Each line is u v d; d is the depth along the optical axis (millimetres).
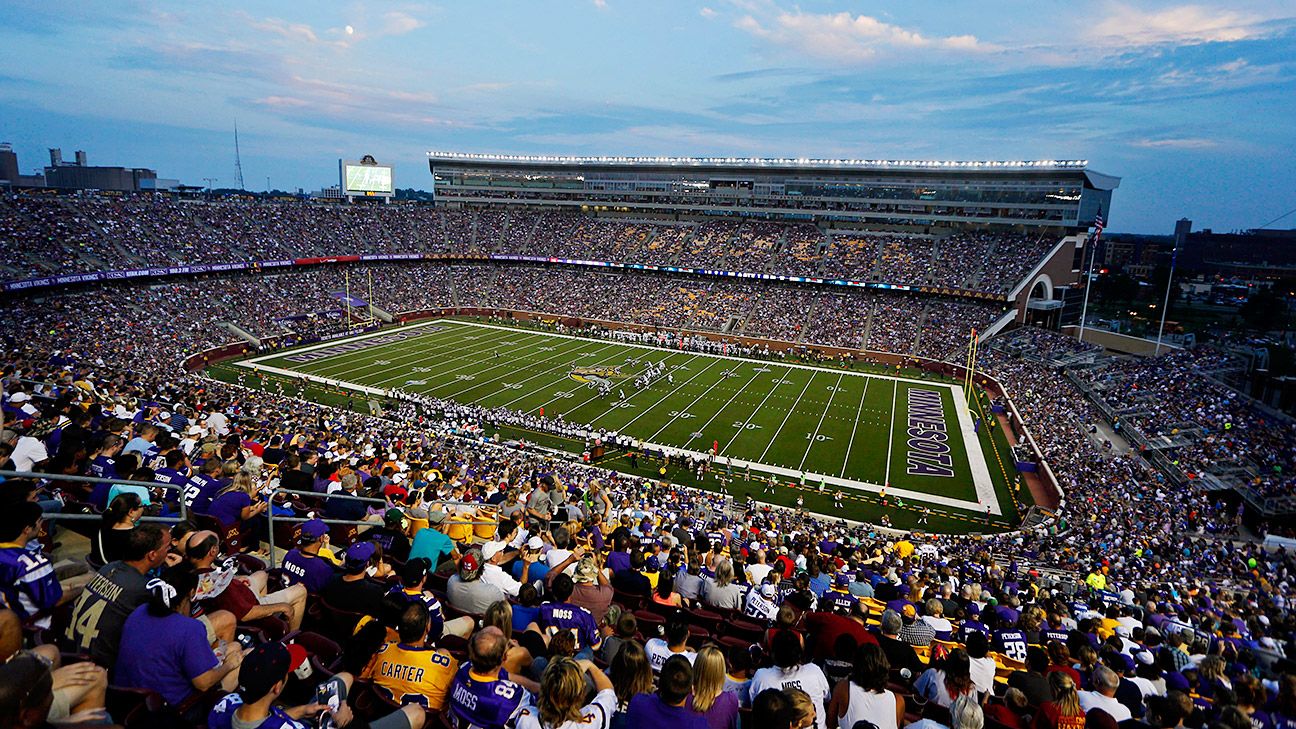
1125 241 176125
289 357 65188
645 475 40719
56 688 4543
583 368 64312
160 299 69625
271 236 89125
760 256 94188
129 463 9641
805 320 80125
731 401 56156
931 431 50312
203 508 10344
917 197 95125
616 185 112562
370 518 12859
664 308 86750
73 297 64375
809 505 37625
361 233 99125
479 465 31719
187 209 86125
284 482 13617
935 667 7859
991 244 86188
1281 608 17203
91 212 76938
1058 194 86625
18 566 5762
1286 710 7016
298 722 4812
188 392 32781
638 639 7809
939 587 14695
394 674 6109
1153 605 15867
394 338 75812
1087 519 32500
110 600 5676
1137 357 57781
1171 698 6922
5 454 10930
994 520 36469
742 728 6559
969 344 71000
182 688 5293
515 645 7008
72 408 14977
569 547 11398
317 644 6891
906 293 83375
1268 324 74688
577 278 97562
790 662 6355
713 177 106750
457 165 120625
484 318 89250
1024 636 11086
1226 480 35156
